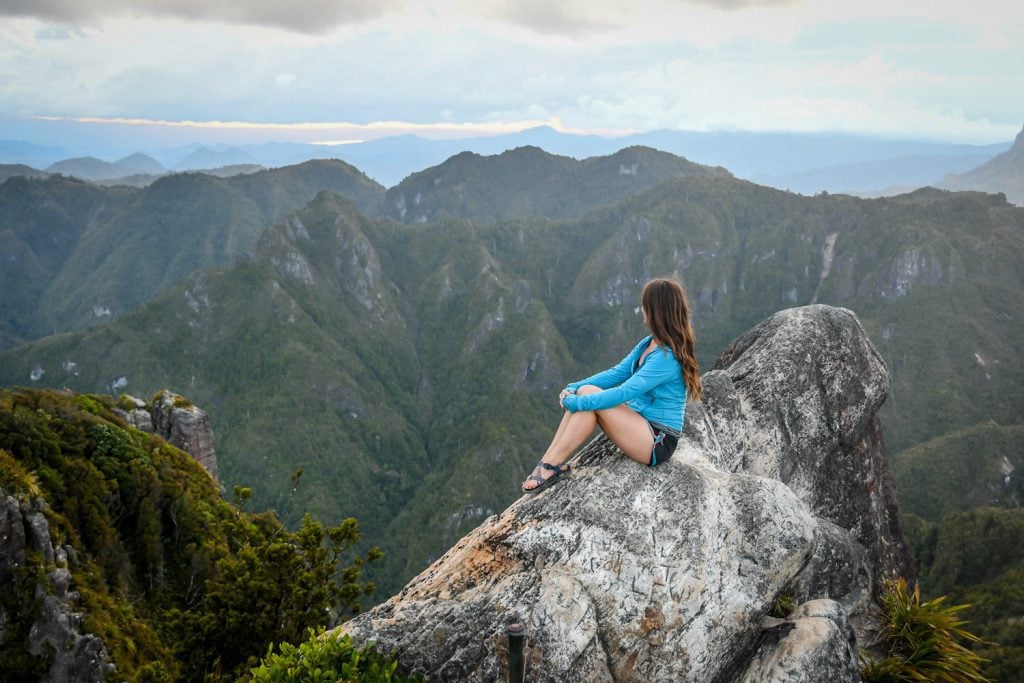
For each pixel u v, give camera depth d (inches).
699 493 216.8
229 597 675.4
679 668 200.4
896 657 259.0
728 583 203.5
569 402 216.7
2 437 1154.0
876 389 339.0
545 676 199.5
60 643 922.7
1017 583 2920.8
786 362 330.6
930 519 6673.2
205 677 634.8
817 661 189.6
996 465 7037.4
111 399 1889.8
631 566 205.8
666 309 208.5
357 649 218.7
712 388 322.7
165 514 1341.0
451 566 239.1
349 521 712.4
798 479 318.3
